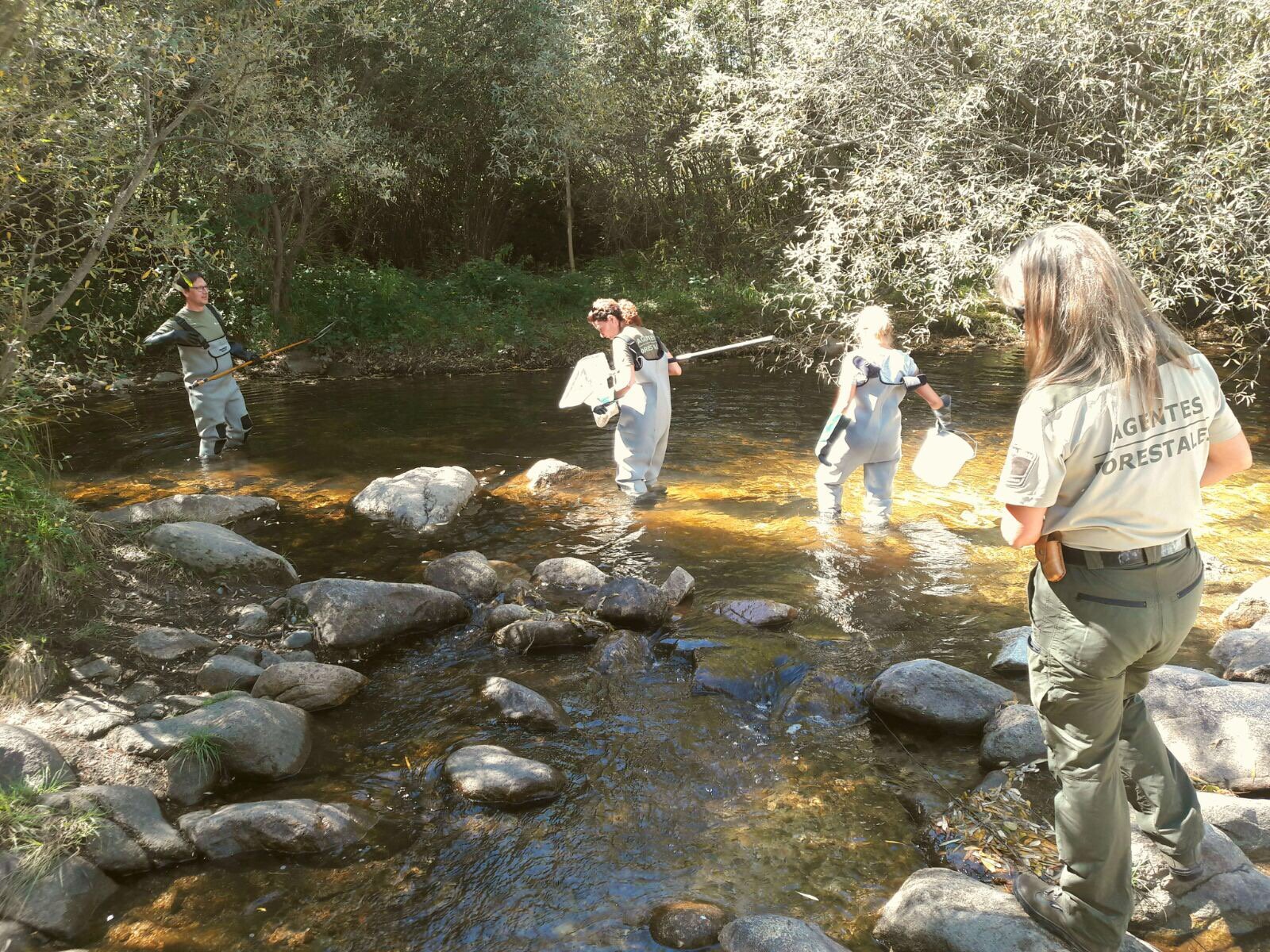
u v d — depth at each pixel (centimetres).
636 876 283
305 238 1419
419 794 328
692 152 1703
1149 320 206
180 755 331
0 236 521
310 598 459
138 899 274
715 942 253
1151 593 206
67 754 336
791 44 891
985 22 812
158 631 425
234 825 298
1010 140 838
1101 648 207
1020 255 214
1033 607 224
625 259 1967
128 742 339
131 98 559
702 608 482
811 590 502
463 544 579
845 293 832
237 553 506
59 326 544
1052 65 787
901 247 782
